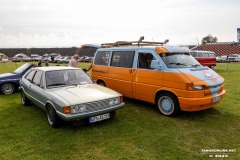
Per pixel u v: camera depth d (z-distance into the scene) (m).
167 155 3.59
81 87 5.22
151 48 5.84
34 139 4.23
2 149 3.85
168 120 5.22
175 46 6.16
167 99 5.45
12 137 4.34
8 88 8.60
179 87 5.03
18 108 6.46
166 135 4.36
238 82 11.02
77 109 4.28
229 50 49.50
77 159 3.51
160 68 5.45
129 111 6.01
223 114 5.61
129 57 6.51
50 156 3.60
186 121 5.13
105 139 4.21
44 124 5.05
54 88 5.10
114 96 4.87
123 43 7.18
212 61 18.91
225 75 14.43
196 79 4.99
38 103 5.36
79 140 4.17
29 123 5.13
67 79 5.48
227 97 7.46
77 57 9.54
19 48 66.62
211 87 5.10
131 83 6.36
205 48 53.00
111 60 7.20
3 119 5.44
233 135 4.33
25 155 3.64
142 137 4.28
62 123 4.79
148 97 5.92
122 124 4.99
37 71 5.89
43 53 66.81
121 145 3.96
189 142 4.05
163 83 5.40
